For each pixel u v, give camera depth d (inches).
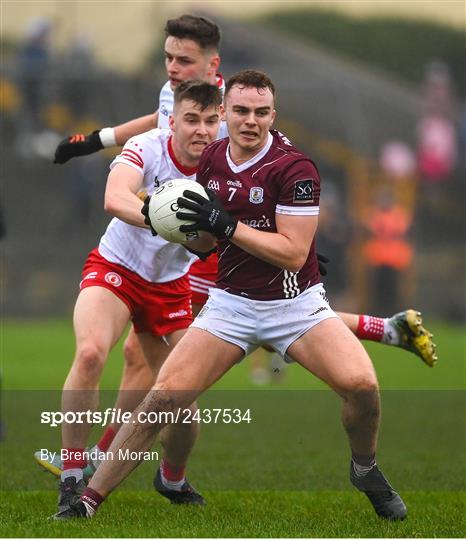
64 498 922.1
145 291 1008.9
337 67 3998.5
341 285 3430.1
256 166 868.0
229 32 3949.3
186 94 961.5
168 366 877.2
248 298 882.1
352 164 3676.2
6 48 4104.3
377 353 2696.9
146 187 994.7
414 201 3715.6
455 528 877.2
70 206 3622.0
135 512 932.6
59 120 3693.4
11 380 1909.4
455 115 3880.4
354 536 832.3
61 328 3149.6
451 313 3592.5
